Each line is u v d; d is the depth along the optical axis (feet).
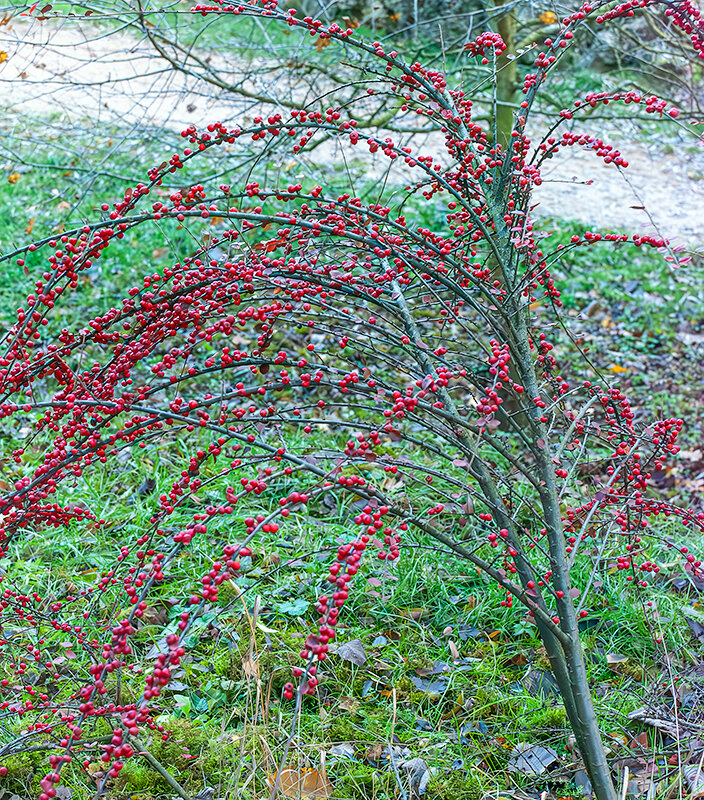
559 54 7.90
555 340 17.72
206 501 12.19
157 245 19.95
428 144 29.19
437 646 9.96
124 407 6.37
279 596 10.44
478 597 10.57
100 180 21.25
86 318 17.52
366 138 7.43
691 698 9.16
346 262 7.87
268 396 15.33
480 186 8.20
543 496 7.27
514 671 9.70
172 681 9.21
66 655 7.72
